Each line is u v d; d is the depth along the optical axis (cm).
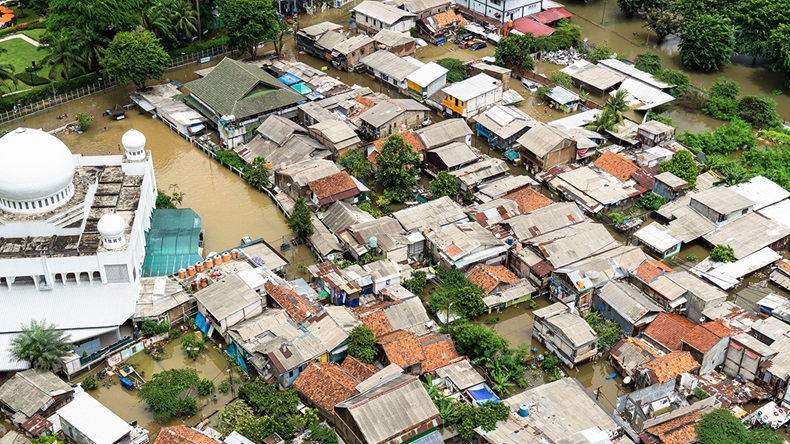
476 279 11738
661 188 13725
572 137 14588
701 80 18175
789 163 14688
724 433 9194
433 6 19800
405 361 10250
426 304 11700
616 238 13175
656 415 9575
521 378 10406
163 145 15700
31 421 9506
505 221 12750
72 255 10738
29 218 11112
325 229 12862
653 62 17938
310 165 13975
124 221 11506
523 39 17700
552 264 11781
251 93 15788
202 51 18650
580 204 13588
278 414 9606
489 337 10519
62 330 10494
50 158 11056
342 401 9394
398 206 13850
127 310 10844
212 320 10931
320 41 18588
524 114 15500
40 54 18362
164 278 11525
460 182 13912
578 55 18875
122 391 10344
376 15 19262
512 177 14050
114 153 15275
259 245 12406
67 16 16500
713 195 13262
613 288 11394
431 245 12362
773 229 12862
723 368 10669
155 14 17525
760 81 18138
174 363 10775
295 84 17012
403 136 14575
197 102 16300
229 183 14625
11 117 16250
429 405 9225
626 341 10706
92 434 9150
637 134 15275
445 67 17500
